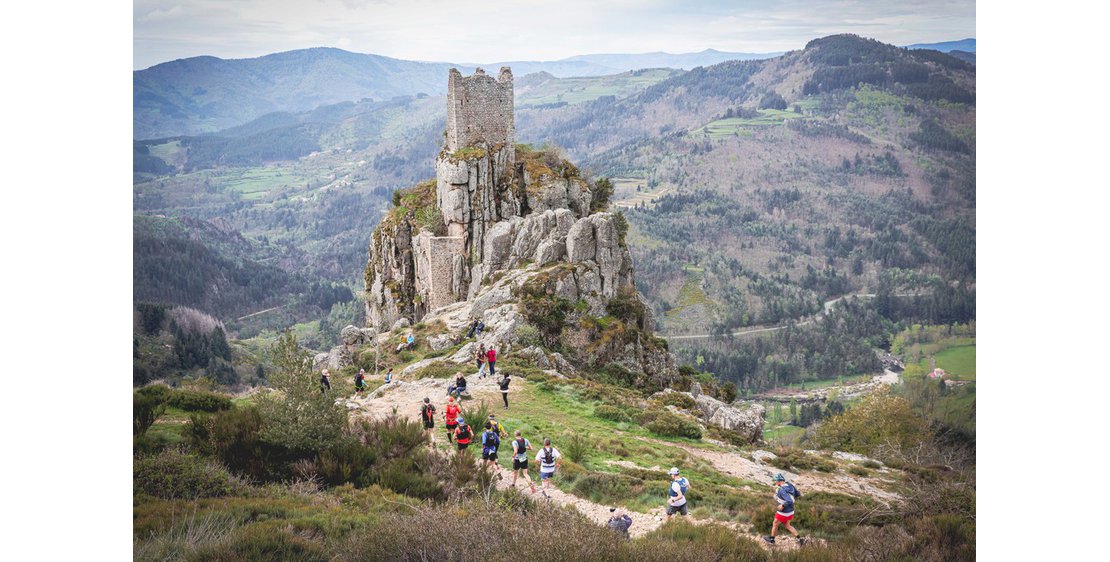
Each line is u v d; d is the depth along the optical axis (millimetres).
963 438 58562
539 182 87000
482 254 83938
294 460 25250
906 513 24172
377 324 90688
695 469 31781
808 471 36531
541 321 55938
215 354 137375
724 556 19094
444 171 83062
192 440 25344
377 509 21438
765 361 189250
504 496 23500
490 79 86375
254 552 16812
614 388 50031
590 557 16625
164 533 17938
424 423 31969
